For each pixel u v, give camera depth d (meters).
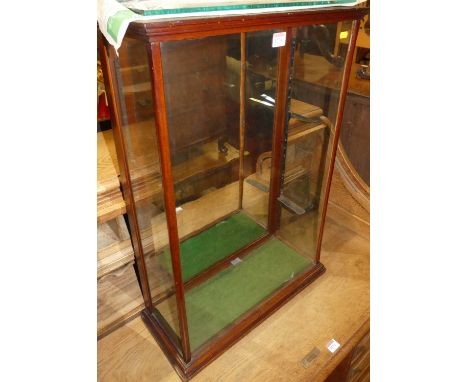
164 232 0.78
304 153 1.11
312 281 1.18
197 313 1.03
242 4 0.60
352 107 1.37
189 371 0.91
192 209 1.14
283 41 0.91
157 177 0.70
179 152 1.01
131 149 0.73
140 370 0.94
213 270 1.13
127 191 0.81
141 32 0.51
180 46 0.83
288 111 1.09
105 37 0.58
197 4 0.55
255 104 1.11
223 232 1.23
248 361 0.96
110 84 0.67
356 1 0.78
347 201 1.42
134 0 0.57
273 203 1.25
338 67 0.87
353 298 1.14
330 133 0.98
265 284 1.13
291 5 0.68
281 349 0.99
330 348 1.00
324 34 0.87
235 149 1.16
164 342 0.97
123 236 0.97
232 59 0.97
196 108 0.97
